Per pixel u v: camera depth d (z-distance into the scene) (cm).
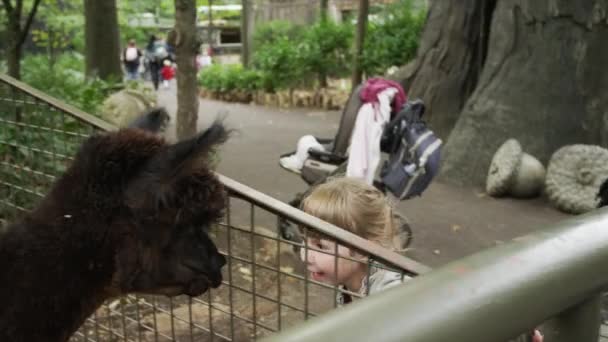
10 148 365
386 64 1395
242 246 434
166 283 196
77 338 325
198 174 192
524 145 794
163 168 183
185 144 178
